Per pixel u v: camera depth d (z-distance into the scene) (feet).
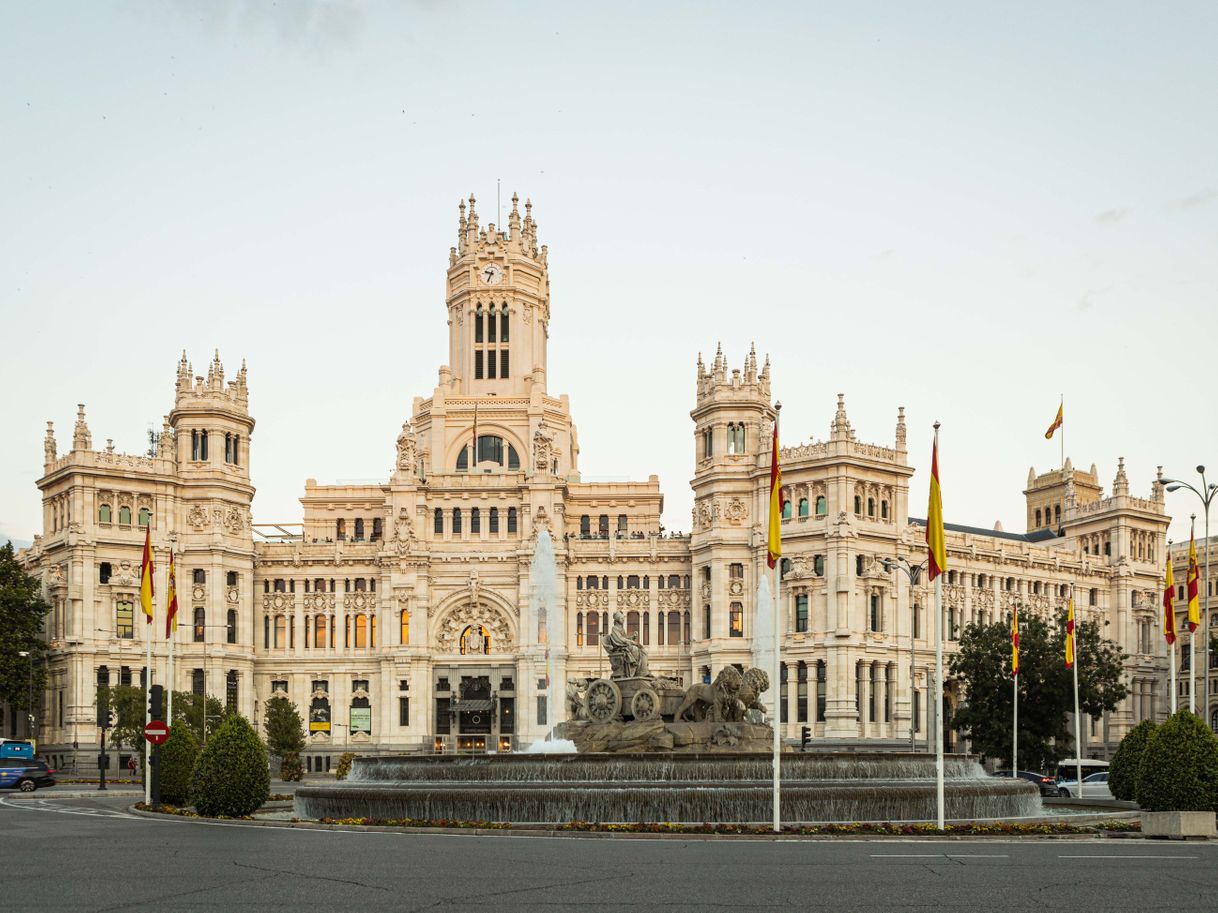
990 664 473.26
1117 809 283.38
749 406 593.83
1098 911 126.52
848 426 559.79
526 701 597.11
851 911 125.80
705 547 591.78
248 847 183.32
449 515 620.49
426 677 604.08
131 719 495.41
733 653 577.84
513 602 609.83
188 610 586.04
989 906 129.18
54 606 577.02
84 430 572.10
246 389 616.80
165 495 584.40
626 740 288.10
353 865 160.35
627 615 610.24
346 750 604.08
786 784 247.50
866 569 555.28
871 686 558.56
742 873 153.89
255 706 612.29
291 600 619.26
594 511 655.76
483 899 132.05
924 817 239.50
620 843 192.54
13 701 542.57
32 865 160.35
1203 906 129.80
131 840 195.00
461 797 230.48
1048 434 601.21
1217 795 223.10
